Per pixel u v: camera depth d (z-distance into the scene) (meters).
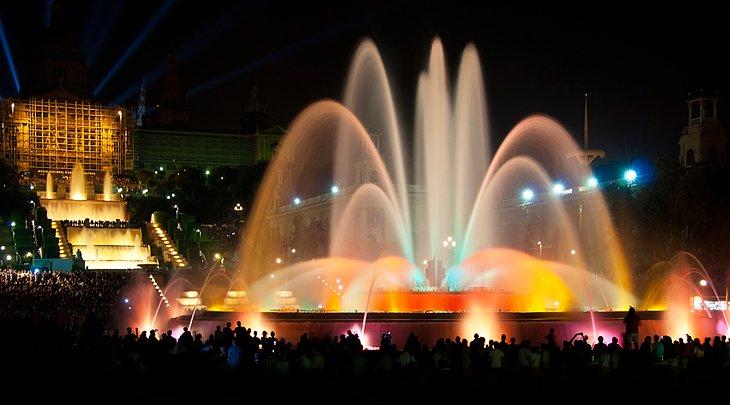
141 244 142.38
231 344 32.12
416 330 42.03
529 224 97.12
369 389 27.12
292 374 28.69
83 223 143.38
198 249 129.38
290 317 44.41
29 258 120.19
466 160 72.19
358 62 69.56
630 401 25.55
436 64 69.12
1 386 28.47
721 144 96.31
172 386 28.25
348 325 42.66
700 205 70.50
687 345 31.56
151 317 60.03
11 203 140.88
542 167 98.31
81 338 36.00
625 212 77.00
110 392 27.50
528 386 26.94
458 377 27.31
